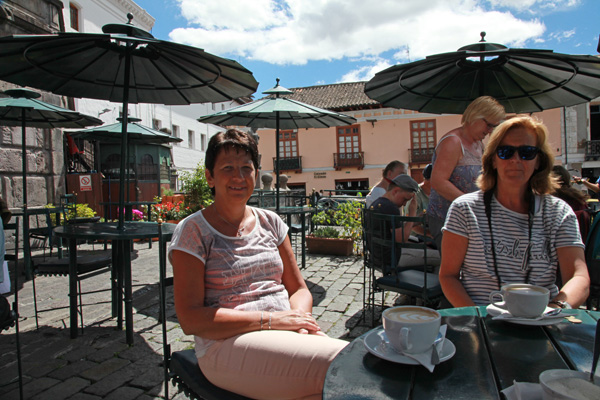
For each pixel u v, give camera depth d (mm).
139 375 2838
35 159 8672
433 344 1206
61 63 3404
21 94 5883
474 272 2092
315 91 31219
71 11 14344
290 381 1535
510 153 1972
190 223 1824
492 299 1751
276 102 5801
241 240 1892
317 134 30359
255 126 7168
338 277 5570
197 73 3727
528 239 2016
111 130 7879
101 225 3859
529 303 1434
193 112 24828
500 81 3859
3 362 3037
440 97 4145
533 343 1315
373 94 4137
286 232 2156
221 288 1824
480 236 2057
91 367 2953
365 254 3832
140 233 3223
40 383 2725
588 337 1357
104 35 2674
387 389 1042
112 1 16688
